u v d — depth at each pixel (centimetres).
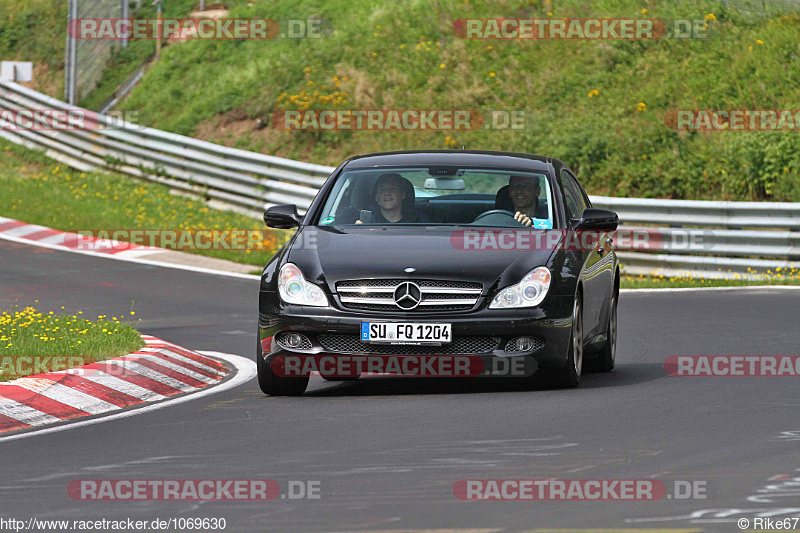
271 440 2325
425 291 2817
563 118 8300
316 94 8881
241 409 2742
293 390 2973
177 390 3134
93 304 5028
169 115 9350
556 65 8875
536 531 1622
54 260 6231
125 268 6088
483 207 3161
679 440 2236
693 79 8325
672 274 6247
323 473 2002
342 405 2753
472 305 2812
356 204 3181
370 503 1786
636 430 2344
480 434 2320
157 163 8431
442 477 1948
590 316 3123
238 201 7919
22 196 7781
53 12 10988
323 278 2861
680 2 9319
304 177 7619
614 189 7538
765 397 2764
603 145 7788
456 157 3334
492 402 2730
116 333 3622
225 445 2286
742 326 4228
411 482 1917
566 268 2922
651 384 3023
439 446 2209
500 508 1744
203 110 9244
